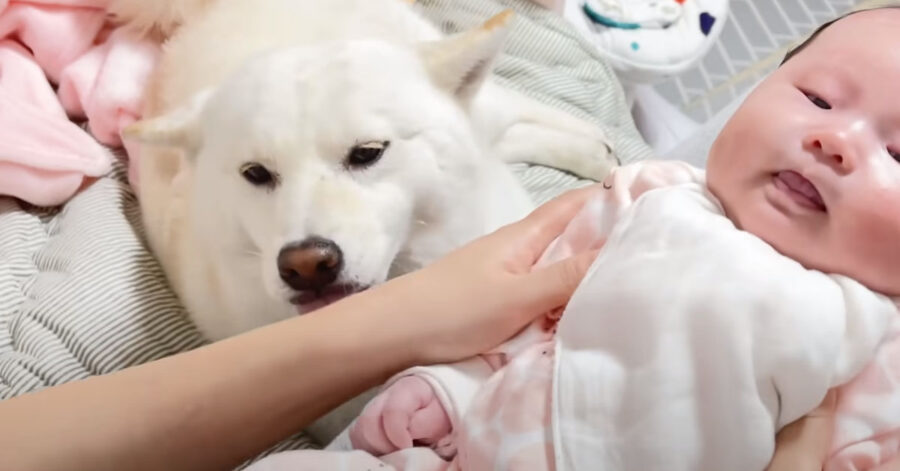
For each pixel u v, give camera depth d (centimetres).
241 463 80
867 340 65
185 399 73
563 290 76
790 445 65
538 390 70
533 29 163
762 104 73
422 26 141
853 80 69
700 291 67
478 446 70
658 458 64
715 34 191
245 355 75
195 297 113
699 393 65
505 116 126
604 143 148
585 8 190
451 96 104
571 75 164
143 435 72
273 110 91
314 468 74
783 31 208
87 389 74
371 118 92
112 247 119
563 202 90
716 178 76
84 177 133
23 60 145
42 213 131
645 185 83
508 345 77
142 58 145
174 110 109
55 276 116
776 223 70
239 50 123
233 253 101
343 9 132
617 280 71
